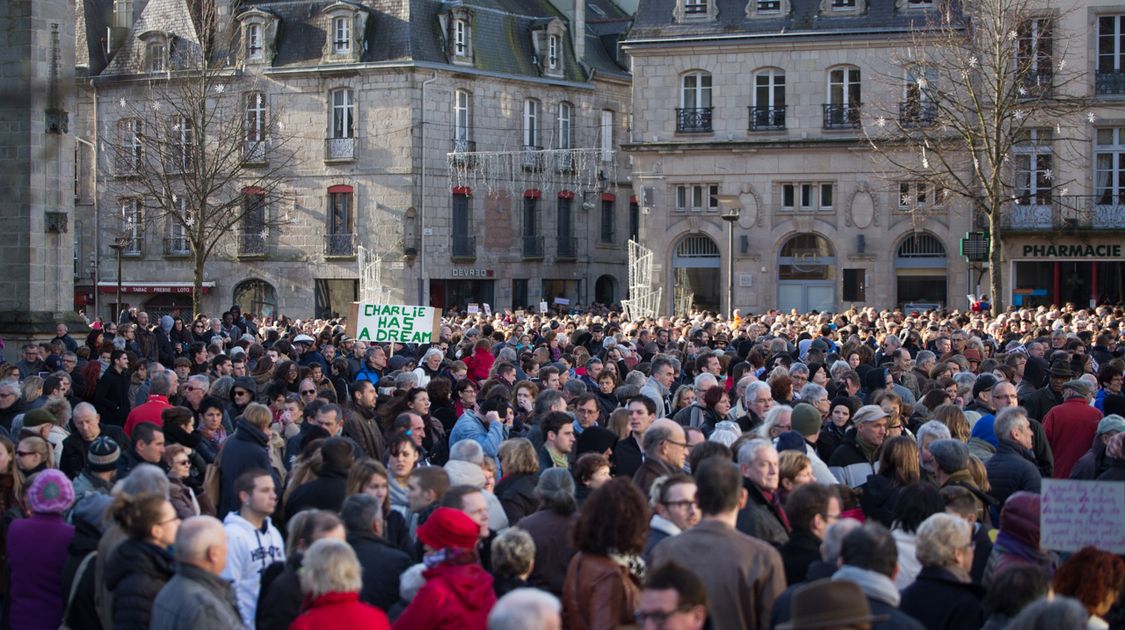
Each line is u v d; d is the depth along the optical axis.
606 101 60.03
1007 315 29.98
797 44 45.94
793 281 47.31
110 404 16.77
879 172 45.28
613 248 60.97
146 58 54.81
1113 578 6.84
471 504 7.93
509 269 56.50
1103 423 11.03
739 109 46.84
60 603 8.59
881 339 24.09
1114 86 42.44
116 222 57.12
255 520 8.74
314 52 54.50
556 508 8.36
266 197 50.41
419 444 12.10
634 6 65.06
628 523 7.02
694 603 5.57
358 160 53.97
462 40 54.53
